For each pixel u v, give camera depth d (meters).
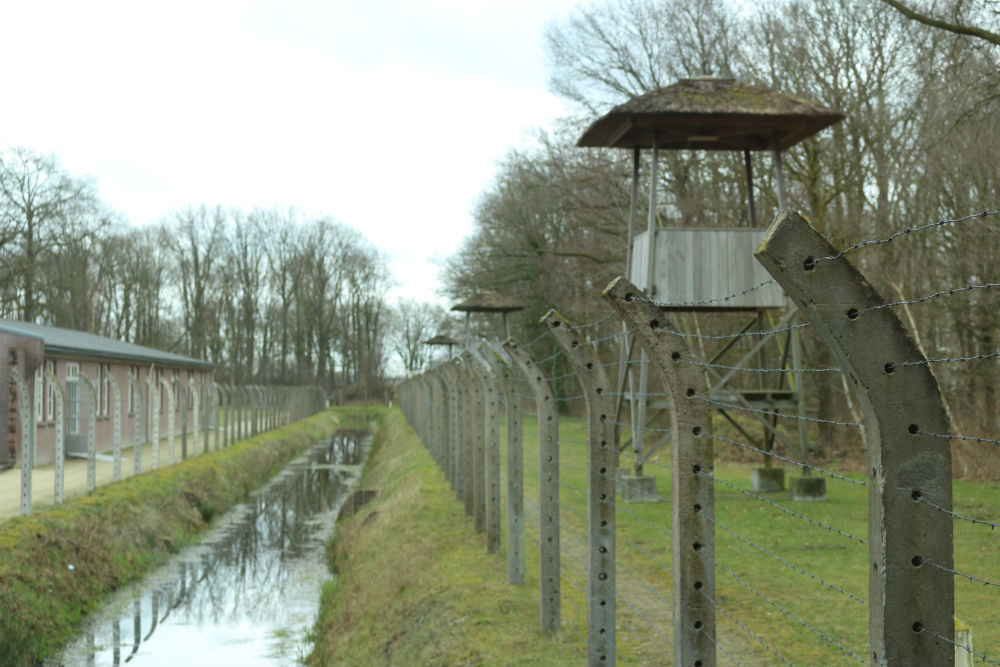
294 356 82.50
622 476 15.70
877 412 2.63
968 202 18.16
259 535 19.69
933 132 18.95
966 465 17.31
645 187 31.02
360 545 15.64
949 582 2.60
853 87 24.55
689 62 28.83
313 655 11.18
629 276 16.89
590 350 6.12
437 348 95.31
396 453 30.44
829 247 2.67
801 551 10.52
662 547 10.84
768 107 15.18
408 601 10.11
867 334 2.66
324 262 83.94
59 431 15.33
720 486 17.59
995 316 18.22
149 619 12.82
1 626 10.33
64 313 53.59
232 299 77.94
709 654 4.25
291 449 40.50
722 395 16.05
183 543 18.08
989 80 16.36
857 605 7.93
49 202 45.91
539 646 7.12
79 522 14.63
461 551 11.34
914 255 20.81
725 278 15.65
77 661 10.84
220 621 12.82
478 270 41.97
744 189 27.80
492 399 11.05
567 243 38.81
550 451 7.58
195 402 26.80
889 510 2.61
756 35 26.86
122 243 64.06
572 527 12.55
